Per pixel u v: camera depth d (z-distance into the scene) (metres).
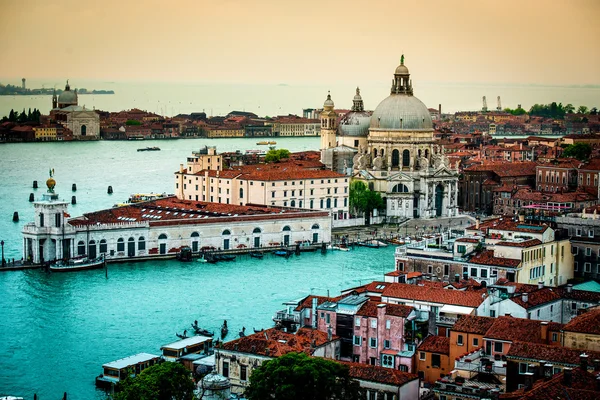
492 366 194.62
